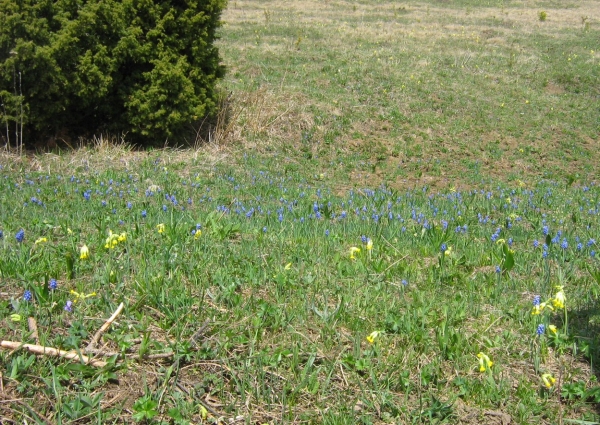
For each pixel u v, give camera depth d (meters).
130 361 2.55
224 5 6.99
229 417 2.43
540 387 2.63
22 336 2.57
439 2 16.30
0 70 5.89
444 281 3.33
